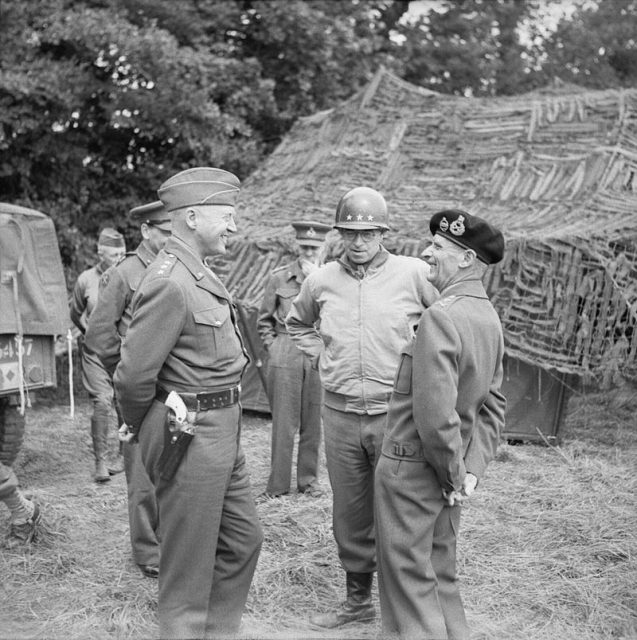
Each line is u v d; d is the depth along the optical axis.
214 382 3.33
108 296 4.29
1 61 11.70
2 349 5.49
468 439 3.21
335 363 3.84
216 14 14.30
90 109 12.83
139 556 4.32
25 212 5.73
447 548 3.30
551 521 5.13
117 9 13.00
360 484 3.81
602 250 6.81
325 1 15.63
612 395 9.30
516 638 3.66
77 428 8.38
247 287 8.32
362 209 3.75
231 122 13.05
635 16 20.80
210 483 3.30
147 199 13.66
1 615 3.88
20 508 4.62
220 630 3.51
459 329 3.07
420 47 18.22
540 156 8.73
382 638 3.29
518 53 20.27
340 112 10.66
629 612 3.92
